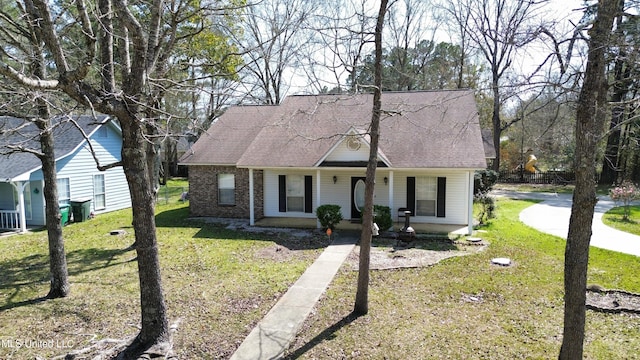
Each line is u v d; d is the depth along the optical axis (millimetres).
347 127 17312
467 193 16375
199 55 11531
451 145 15914
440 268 11133
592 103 4965
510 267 11133
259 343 7059
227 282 10242
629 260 11523
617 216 18844
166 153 34844
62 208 18156
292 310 8453
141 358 6328
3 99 7977
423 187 16797
